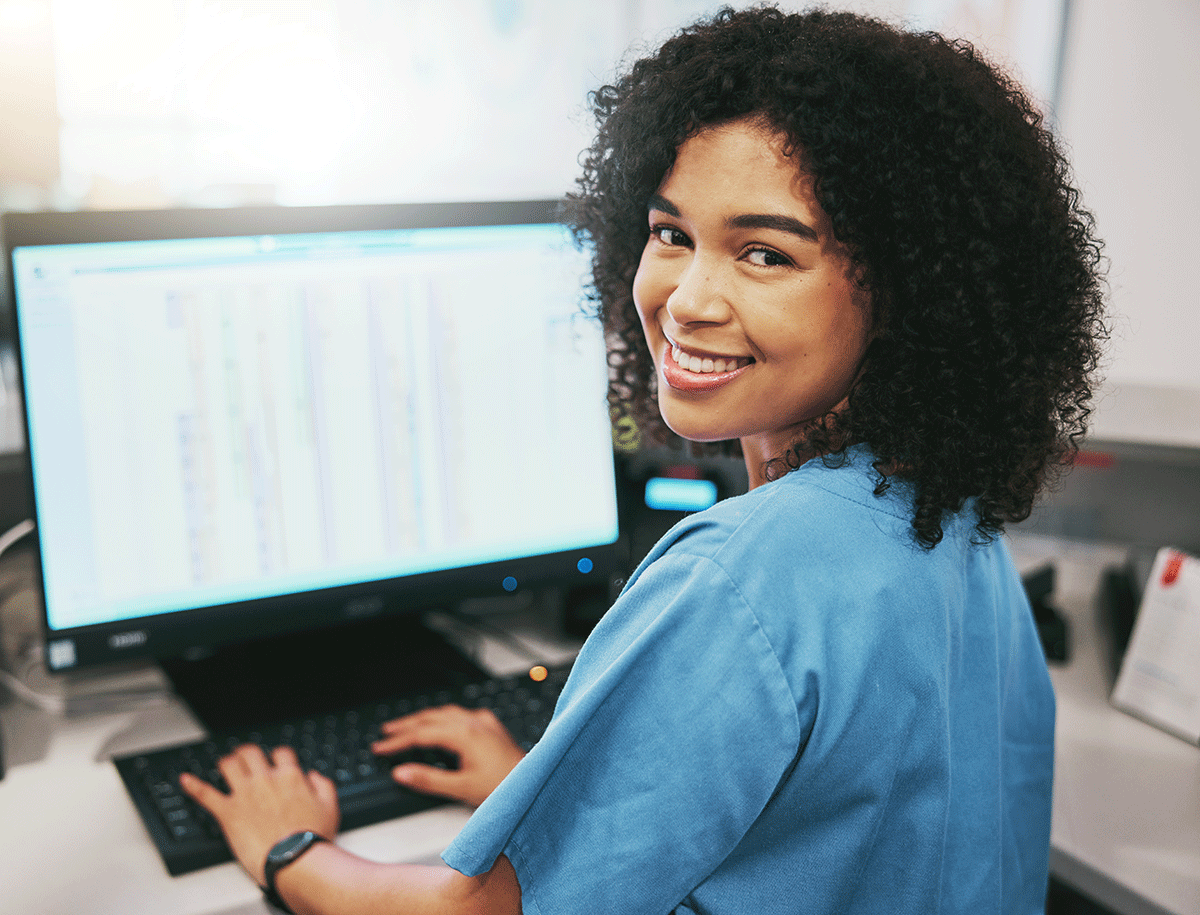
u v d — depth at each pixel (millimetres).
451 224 862
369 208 832
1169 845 684
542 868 463
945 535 503
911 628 465
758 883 472
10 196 1023
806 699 441
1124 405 1307
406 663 931
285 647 956
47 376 757
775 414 497
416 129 1809
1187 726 823
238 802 662
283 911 604
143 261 774
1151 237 1511
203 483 812
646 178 509
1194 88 1462
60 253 749
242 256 803
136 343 780
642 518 987
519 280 903
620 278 652
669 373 506
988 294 470
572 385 939
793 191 453
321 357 839
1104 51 1502
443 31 1803
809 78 454
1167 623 859
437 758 738
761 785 442
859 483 483
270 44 1482
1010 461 501
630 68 582
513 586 936
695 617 447
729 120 467
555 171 1962
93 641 786
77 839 675
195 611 816
